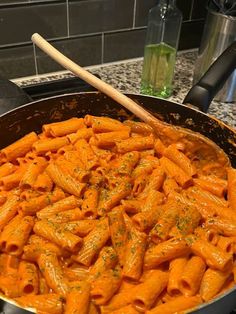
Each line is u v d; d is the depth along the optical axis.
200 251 0.30
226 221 0.33
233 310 0.29
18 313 0.25
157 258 0.30
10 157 0.40
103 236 0.32
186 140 0.39
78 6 0.50
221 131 0.40
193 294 0.29
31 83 0.53
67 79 0.52
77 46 0.54
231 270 0.30
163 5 0.51
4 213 0.34
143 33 0.57
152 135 0.43
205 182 0.38
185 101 0.40
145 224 0.32
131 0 0.53
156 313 0.27
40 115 0.42
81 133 0.42
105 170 0.39
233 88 0.50
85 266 0.31
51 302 0.27
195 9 0.58
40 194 0.36
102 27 0.54
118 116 0.45
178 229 0.32
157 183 0.38
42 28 0.50
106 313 0.28
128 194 0.36
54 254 0.31
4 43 0.49
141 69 0.58
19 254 0.31
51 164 0.38
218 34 0.48
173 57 0.51
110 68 0.58
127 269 0.29
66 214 0.34
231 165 0.40
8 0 0.46
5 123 0.40
